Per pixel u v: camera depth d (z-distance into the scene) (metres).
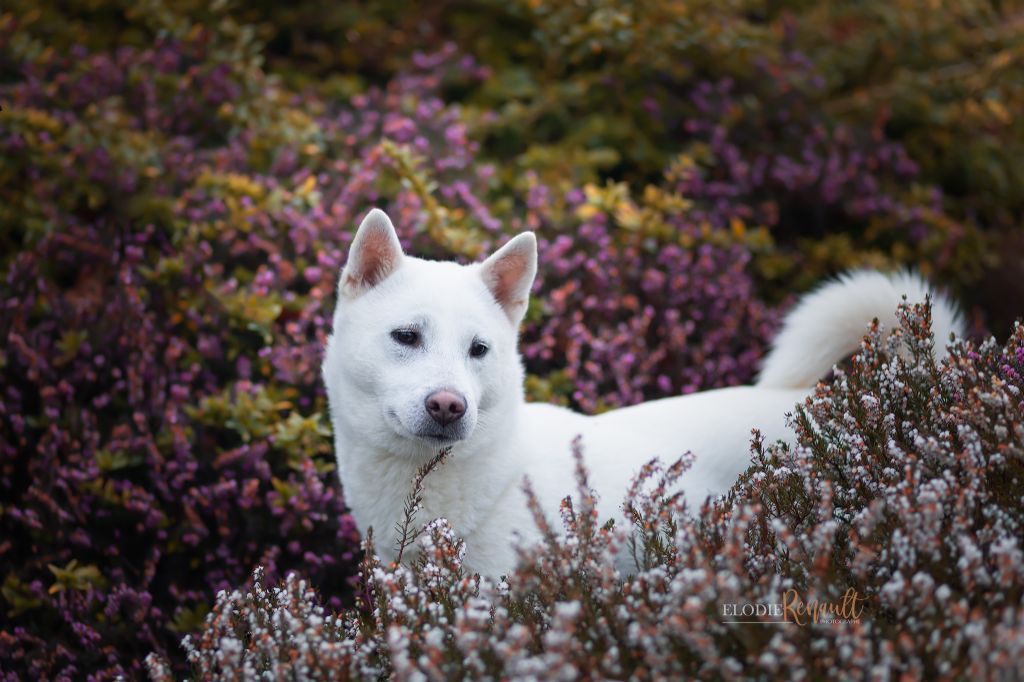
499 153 7.11
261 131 6.24
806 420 3.23
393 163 5.72
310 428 4.58
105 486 4.47
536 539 3.47
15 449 4.55
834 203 7.21
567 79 7.78
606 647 2.57
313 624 2.70
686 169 6.56
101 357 4.78
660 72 7.59
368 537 3.15
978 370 3.19
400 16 8.24
